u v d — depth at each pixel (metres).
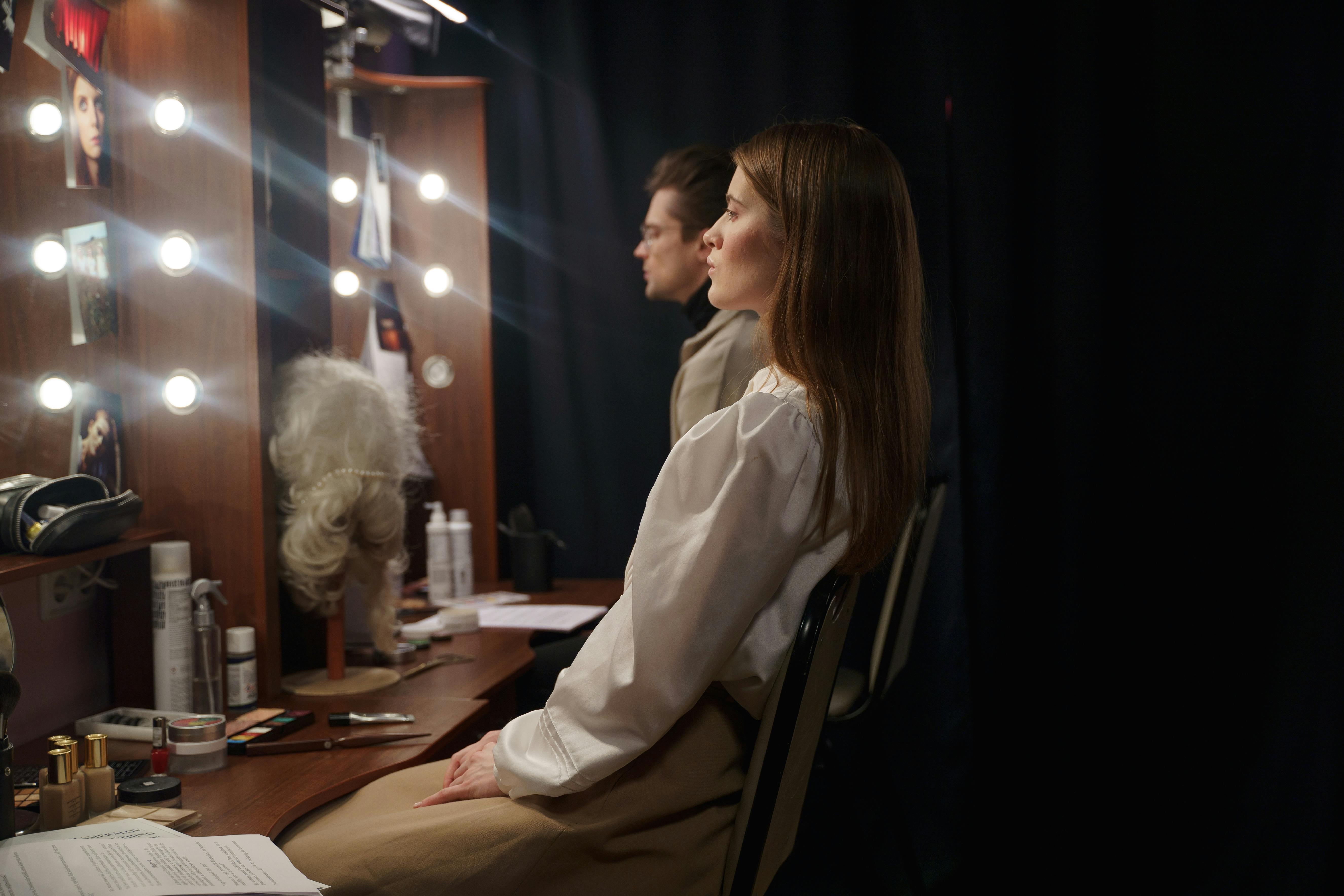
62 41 1.22
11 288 1.23
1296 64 2.05
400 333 2.30
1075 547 2.18
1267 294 2.09
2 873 0.78
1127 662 2.19
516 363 2.51
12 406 1.24
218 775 1.07
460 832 0.89
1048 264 2.20
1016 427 2.24
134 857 0.82
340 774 1.07
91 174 1.28
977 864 2.21
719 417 0.91
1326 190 2.02
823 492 0.90
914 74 2.25
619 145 2.43
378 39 2.09
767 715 0.90
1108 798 2.19
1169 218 2.14
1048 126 2.18
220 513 1.33
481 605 2.08
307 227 1.56
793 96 2.31
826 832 2.30
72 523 1.11
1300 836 1.96
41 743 1.24
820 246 0.95
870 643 2.29
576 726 0.92
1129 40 2.15
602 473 2.48
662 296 2.07
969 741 2.23
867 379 0.94
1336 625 1.95
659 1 2.39
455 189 2.31
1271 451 2.09
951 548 2.23
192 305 1.32
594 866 0.90
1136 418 2.18
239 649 1.27
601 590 2.26
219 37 1.30
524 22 2.46
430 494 2.35
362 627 1.68
